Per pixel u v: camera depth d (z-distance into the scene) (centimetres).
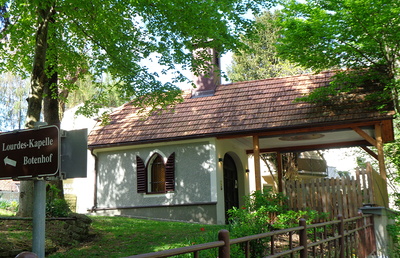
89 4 1133
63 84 1600
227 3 1225
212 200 1658
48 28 1268
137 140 1759
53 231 1002
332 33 1300
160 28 1291
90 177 1931
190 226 1339
